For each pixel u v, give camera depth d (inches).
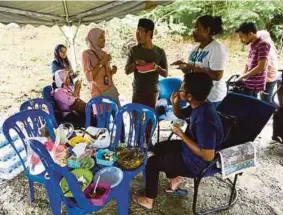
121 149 91.5
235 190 112.3
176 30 296.4
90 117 114.8
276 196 109.4
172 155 93.0
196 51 112.6
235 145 93.0
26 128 101.8
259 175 120.7
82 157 84.4
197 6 292.0
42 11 141.5
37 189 113.9
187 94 84.1
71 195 78.3
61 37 322.0
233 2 285.6
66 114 131.6
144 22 121.6
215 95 110.7
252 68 133.9
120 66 254.7
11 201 108.3
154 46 128.4
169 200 108.3
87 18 151.9
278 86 134.2
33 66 260.8
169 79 141.2
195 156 88.3
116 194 85.4
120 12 142.9
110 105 113.4
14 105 195.8
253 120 95.1
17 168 122.7
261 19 280.7
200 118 83.3
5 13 132.3
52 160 73.0
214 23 104.4
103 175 81.0
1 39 316.8
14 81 234.4
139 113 101.9
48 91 134.3
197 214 99.9
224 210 103.3
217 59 105.3
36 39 318.7
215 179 119.0
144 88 130.0
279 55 260.2
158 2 135.1
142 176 120.3
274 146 140.5
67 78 134.4
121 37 269.1
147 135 110.3
